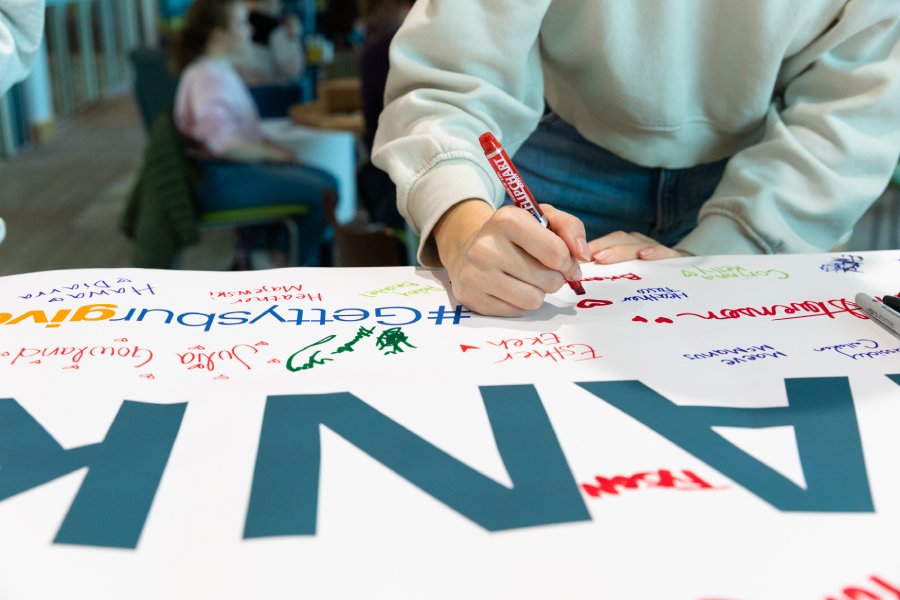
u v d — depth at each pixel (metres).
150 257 2.44
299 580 0.43
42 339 0.71
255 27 4.03
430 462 0.53
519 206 0.79
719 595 0.42
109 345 0.70
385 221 2.13
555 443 0.55
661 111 0.97
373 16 1.99
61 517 0.48
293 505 0.49
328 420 0.58
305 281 0.85
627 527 0.47
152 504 0.49
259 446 0.55
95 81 7.82
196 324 0.74
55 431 0.57
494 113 0.92
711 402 0.61
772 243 0.92
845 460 0.54
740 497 0.50
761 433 0.57
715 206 0.95
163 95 3.16
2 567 0.44
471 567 0.44
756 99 0.96
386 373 0.65
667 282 0.84
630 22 0.91
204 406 0.60
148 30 9.70
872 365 0.66
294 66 4.13
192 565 0.44
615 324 0.74
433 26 0.89
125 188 4.71
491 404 0.60
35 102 5.91
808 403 0.61
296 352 0.69
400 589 0.42
